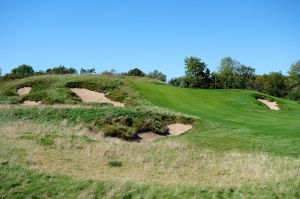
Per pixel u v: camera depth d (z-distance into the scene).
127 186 16.69
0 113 36.31
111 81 59.09
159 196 16.05
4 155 19.92
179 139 32.28
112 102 50.91
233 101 56.22
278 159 23.80
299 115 47.12
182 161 22.72
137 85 58.78
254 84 143.50
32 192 15.80
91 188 16.27
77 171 19.00
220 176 20.08
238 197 16.45
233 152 26.75
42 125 31.84
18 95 56.88
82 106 41.34
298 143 29.33
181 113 41.66
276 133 33.16
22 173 17.27
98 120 35.44
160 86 62.25
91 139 27.02
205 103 53.88
